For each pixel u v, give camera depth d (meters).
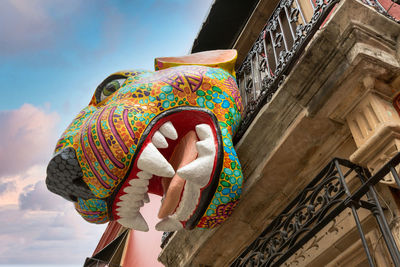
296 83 2.88
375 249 2.39
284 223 2.66
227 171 2.90
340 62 2.59
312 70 2.76
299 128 2.88
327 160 2.96
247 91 4.60
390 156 2.22
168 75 3.11
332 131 2.86
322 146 2.96
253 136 3.28
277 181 3.23
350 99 2.60
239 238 3.65
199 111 2.99
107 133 2.66
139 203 2.89
